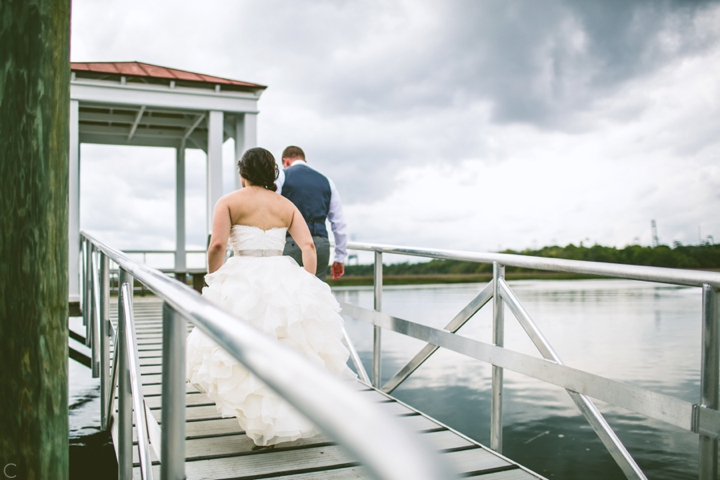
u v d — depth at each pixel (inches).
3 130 59.3
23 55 59.0
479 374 511.2
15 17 59.2
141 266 61.1
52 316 59.9
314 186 151.8
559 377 86.5
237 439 100.8
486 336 591.5
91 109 412.2
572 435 301.4
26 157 59.1
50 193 59.6
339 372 99.9
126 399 74.2
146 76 355.3
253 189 104.0
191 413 115.8
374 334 146.4
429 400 415.8
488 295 105.7
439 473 14.4
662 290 1419.8
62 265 60.6
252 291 93.6
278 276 96.3
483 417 367.6
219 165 369.4
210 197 367.6
